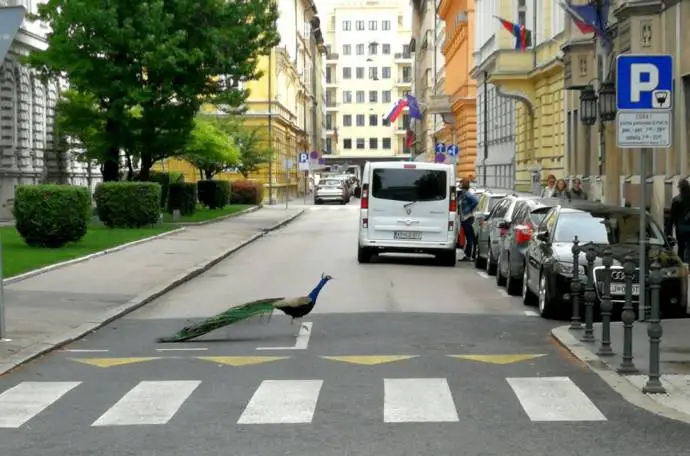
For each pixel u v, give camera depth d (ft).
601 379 34.68
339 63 508.53
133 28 116.78
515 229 61.31
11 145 142.31
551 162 143.13
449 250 82.33
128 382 35.17
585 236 52.29
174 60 116.26
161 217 128.88
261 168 237.66
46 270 72.64
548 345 42.50
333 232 129.08
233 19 123.75
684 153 80.18
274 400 31.65
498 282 66.80
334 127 508.53
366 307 55.42
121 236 104.01
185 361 39.22
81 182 178.40
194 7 119.65
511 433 27.22
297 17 302.45
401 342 43.47
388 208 82.38
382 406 30.63
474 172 224.74
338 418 29.12
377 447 25.80
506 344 42.83
